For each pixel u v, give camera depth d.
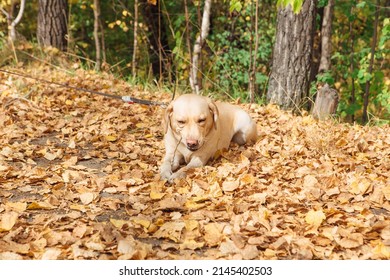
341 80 7.62
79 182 2.88
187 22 5.32
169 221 2.52
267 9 6.62
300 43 4.76
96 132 3.73
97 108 4.29
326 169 3.12
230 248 2.32
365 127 4.30
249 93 5.14
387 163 3.28
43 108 4.19
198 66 5.43
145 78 6.27
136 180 2.91
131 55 8.12
